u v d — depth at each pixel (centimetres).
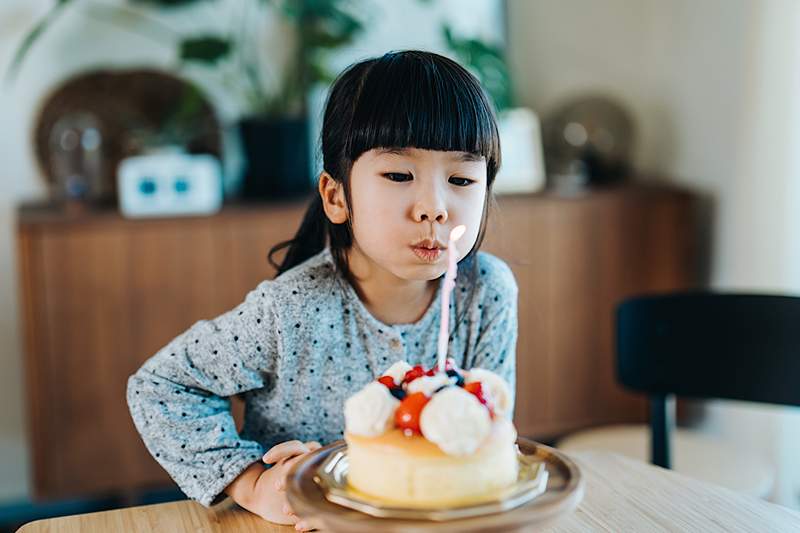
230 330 107
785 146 230
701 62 260
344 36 246
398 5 264
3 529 247
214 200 227
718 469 187
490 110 95
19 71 239
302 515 77
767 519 99
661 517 100
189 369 107
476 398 83
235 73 255
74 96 242
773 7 231
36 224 211
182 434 104
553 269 250
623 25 282
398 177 91
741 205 247
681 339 158
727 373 155
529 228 246
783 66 230
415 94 90
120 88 245
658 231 257
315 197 115
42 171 243
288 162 241
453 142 90
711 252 261
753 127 241
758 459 194
